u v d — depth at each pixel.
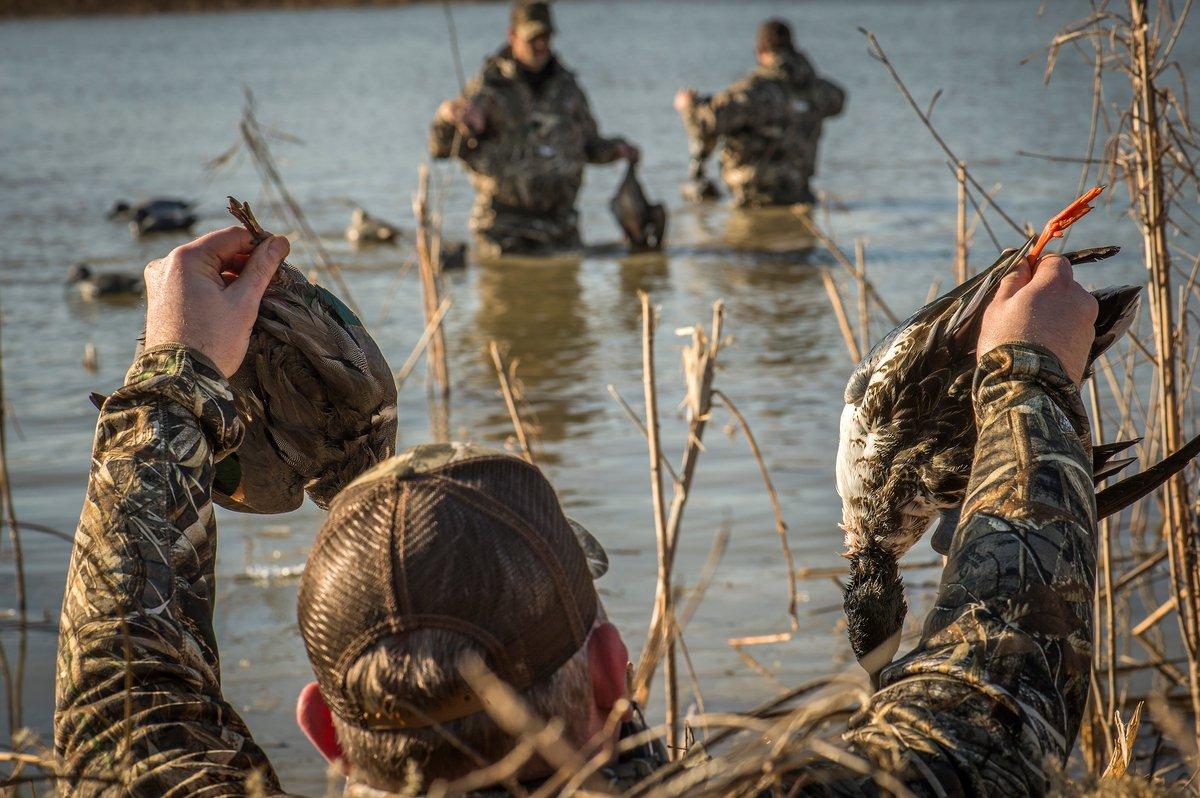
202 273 1.41
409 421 6.01
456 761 1.09
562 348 7.42
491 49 33.28
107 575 1.24
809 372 6.73
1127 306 1.44
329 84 24.30
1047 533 1.21
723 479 5.20
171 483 1.28
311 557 1.15
